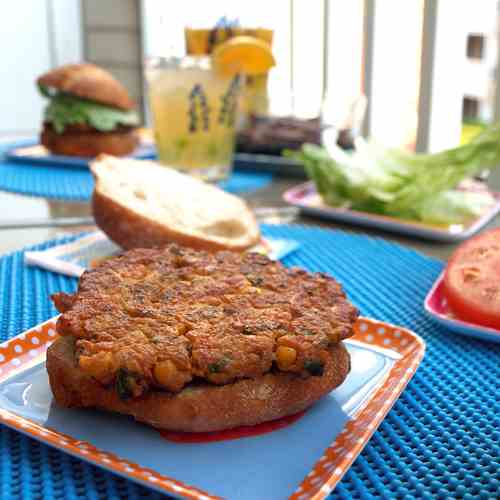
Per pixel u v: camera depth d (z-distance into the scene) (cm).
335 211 45
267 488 16
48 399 19
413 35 76
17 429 17
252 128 62
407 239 43
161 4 110
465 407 21
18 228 43
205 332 18
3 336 25
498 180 56
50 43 125
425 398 22
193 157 53
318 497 14
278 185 57
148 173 42
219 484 16
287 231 43
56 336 23
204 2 93
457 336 27
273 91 63
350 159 48
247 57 50
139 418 17
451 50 70
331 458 17
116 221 34
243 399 18
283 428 18
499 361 25
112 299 20
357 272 35
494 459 18
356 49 84
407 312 30
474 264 29
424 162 46
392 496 16
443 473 17
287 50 91
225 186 55
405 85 78
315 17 89
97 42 125
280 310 20
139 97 122
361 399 20
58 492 16
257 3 91
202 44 57
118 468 15
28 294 30
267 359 18
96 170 39
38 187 52
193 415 17
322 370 18
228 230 37
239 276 22
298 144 60
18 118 127
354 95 60
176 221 36
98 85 61
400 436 19
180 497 14
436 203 45
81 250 36
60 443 16
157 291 21
